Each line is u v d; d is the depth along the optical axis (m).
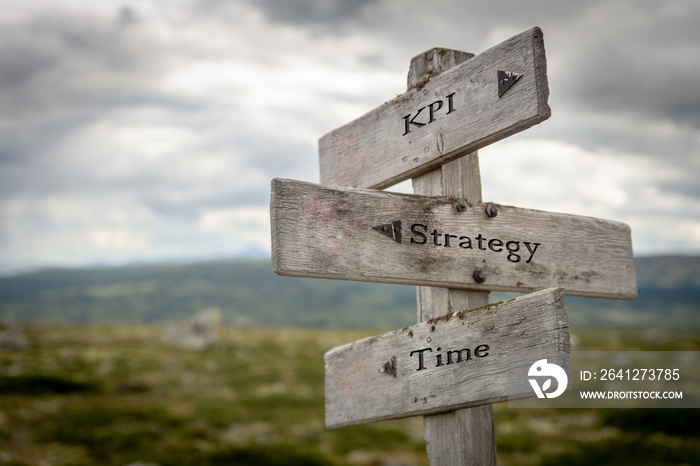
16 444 14.55
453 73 3.12
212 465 12.69
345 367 3.56
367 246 2.88
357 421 3.44
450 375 2.95
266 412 19.98
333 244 2.80
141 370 28.50
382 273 2.89
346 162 3.76
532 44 2.73
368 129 3.62
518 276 3.26
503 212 3.28
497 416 18.34
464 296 3.21
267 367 31.80
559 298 2.55
